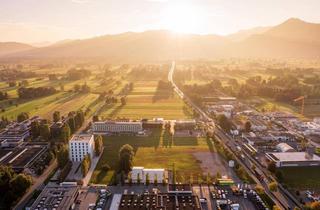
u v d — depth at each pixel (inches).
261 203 5880.9
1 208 5693.9
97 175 7160.4
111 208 5753.0
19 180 6033.5
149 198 5935.0
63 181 6840.6
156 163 7854.3
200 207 5634.8
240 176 7066.9
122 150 7805.1
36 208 5472.4
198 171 7372.1
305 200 6092.5
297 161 7642.7
